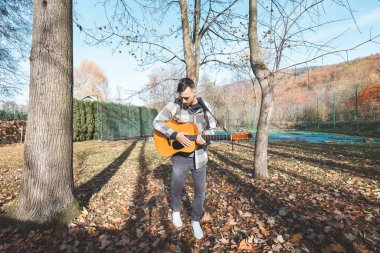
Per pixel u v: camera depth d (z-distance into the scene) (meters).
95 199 3.74
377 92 16.22
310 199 3.56
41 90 2.82
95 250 2.46
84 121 15.64
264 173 4.62
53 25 2.84
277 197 3.67
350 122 17.66
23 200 2.86
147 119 23.77
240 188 4.16
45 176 2.84
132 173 5.48
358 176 4.77
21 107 18.83
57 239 2.64
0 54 12.16
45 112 2.84
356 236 2.53
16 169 6.18
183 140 2.51
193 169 2.64
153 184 4.57
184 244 2.55
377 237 2.50
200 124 2.72
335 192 3.84
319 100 22.19
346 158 6.58
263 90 4.52
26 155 2.87
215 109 28.17
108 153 8.78
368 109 16.73
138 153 8.43
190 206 3.43
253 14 4.45
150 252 2.43
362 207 3.23
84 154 8.69
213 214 3.18
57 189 2.93
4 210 3.12
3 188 4.52
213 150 8.67
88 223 2.97
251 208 3.32
